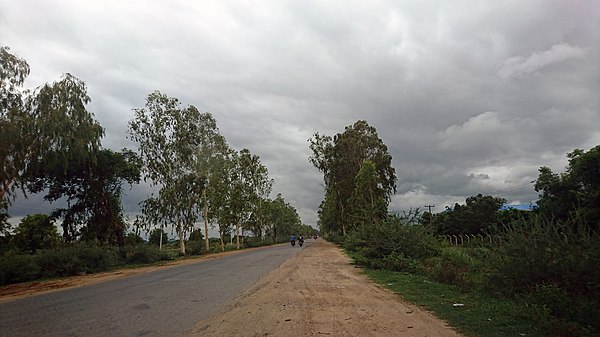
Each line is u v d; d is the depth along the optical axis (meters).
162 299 11.34
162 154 44.56
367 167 42.28
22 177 27.39
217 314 8.95
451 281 14.12
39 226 46.41
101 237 44.09
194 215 46.16
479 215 53.12
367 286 13.62
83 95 29.41
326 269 20.16
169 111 45.19
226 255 41.81
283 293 11.99
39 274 22.58
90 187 41.06
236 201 63.06
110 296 12.47
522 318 7.84
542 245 9.62
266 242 82.75
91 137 29.83
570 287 8.52
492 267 10.64
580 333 6.49
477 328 7.31
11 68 25.25
